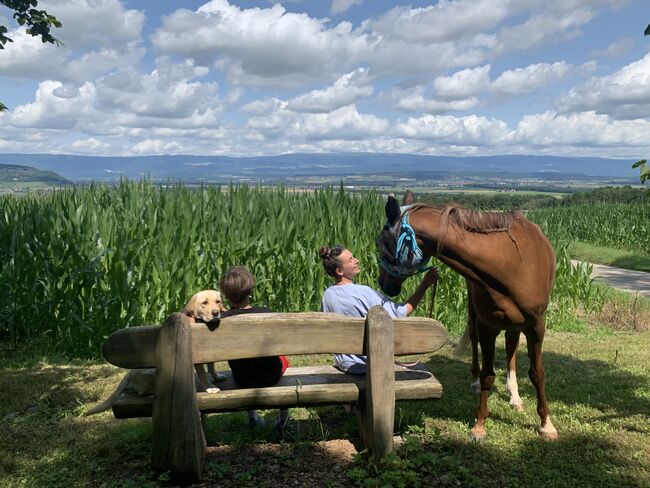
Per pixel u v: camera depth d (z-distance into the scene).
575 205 30.92
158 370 2.93
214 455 3.49
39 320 6.64
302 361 6.13
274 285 7.66
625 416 4.31
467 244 3.38
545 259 3.59
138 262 6.83
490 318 3.61
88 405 4.54
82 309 6.56
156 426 2.97
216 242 7.32
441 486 3.10
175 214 7.61
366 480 3.03
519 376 5.52
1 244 7.18
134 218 7.21
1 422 4.16
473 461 3.44
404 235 3.40
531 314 3.54
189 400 2.94
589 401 4.71
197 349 2.97
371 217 8.45
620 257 18.97
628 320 8.68
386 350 3.13
